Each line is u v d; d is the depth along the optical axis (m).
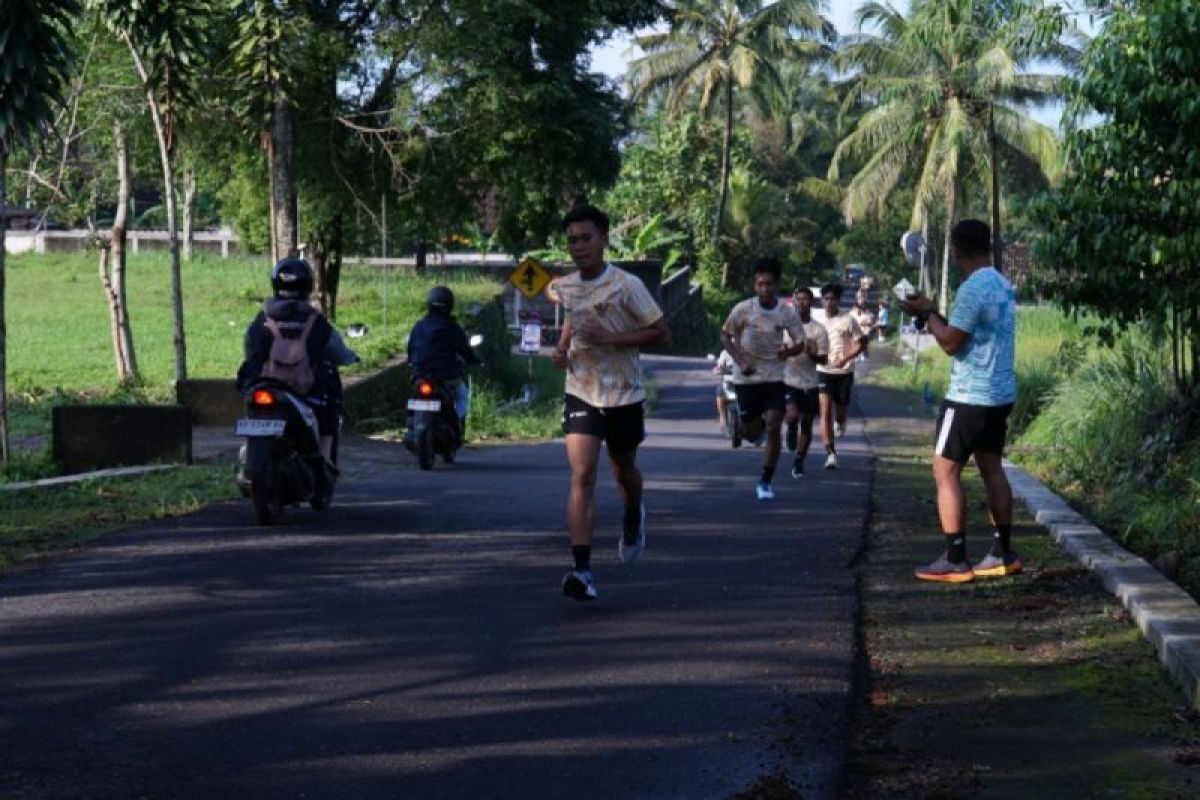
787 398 14.73
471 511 11.13
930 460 18.55
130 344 23.45
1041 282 12.00
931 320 8.51
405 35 29.69
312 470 10.58
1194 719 5.71
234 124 30.02
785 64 78.62
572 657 6.52
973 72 45.72
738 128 76.00
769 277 12.39
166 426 14.55
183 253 48.53
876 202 50.12
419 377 15.46
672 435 23.17
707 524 10.69
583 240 7.53
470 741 5.29
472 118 30.47
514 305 50.00
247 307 36.72
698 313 64.38
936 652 6.90
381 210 33.31
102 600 7.59
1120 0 12.79
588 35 32.00
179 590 7.87
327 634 6.89
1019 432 21.62
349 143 31.94
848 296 93.81
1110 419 14.02
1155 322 12.16
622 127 32.91
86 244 26.11
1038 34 14.51
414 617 7.27
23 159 25.84
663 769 5.02
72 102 23.73
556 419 24.52
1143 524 10.19
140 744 5.20
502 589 7.99
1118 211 11.22
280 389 10.38
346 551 9.19
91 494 11.98
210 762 5.02
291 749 5.17
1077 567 8.86
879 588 8.42
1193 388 12.34
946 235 48.81
